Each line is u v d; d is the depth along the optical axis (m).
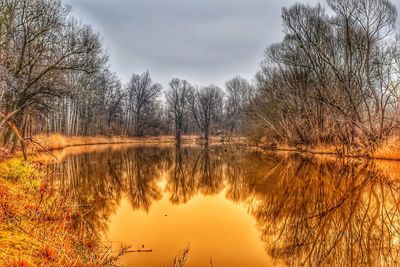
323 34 34.12
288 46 37.81
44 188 10.69
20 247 6.44
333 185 18.73
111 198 15.38
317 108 36.34
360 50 31.25
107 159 33.03
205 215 12.95
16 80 19.08
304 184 19.31
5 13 20.08
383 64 30.84
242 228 11.28
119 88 80.00
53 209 9.27
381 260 8.62
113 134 76.56
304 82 37.19
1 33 19.95
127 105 87.19
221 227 11.34
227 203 15.14
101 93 66.88
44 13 22.09
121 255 8.46
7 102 19.19
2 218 7.69
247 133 57.34
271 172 24.55
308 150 38.34
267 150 43.94
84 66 24.03
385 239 10.21
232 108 93.00
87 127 64.50
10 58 19.30
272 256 8.83
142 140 84.25
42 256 6.26
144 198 15.92
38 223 8.13
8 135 21.83
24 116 22.97
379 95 32.06
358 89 32.59
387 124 29.75
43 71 22.03
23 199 9.74
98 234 10.04
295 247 9.52
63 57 22.36
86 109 61.94
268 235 10.54
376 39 30.94
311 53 35.12
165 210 13.64
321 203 14.78
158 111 98.62
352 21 32.03
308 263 8.44
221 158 36.19
